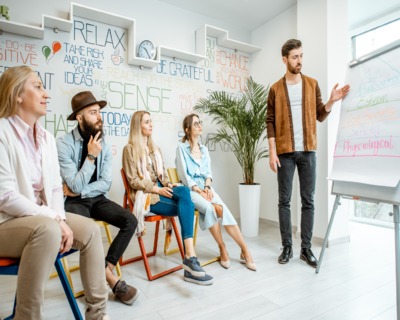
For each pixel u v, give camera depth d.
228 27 3.40
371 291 1.57
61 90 2.39
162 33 2.93
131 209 1.85
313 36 2.55
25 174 1.07
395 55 1.53
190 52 3.05
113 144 2.62
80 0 2.50
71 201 1.62
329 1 2.44
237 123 2.76
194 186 2.11
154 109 2.85
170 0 2.90
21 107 1.11
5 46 2.19
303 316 1.32
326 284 1.66
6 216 1.01
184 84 3.04
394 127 1.41
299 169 2.08
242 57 3.49
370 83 1.65
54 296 1.55
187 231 1.73
